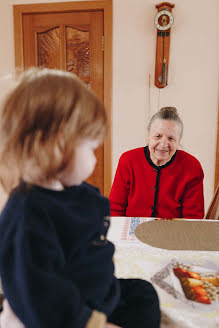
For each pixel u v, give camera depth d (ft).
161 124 4.36
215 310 2.00
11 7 9.18
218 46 8.57
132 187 4.79
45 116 1.50
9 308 1.63
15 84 1.63
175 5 8.53
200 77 8.79
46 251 1.49
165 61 8.66
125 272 2.45
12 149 1.52
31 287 1.43
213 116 8.92
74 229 1.70
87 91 1.68
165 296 2.15
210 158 9.11
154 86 9.02
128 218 3.72
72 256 1.74
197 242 3.00
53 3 8.98
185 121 9.06
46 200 1.59
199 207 4.54
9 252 1.51
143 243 2.96
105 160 9.53
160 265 2.56
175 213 4.61
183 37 8.66
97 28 9.03
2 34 9.37
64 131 1.52
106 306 1.78
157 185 4.60
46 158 1.51
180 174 4.59
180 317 1.93
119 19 8.84
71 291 1.54
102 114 1.69
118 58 9.05
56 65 9.46
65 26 9.18
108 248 2.01
